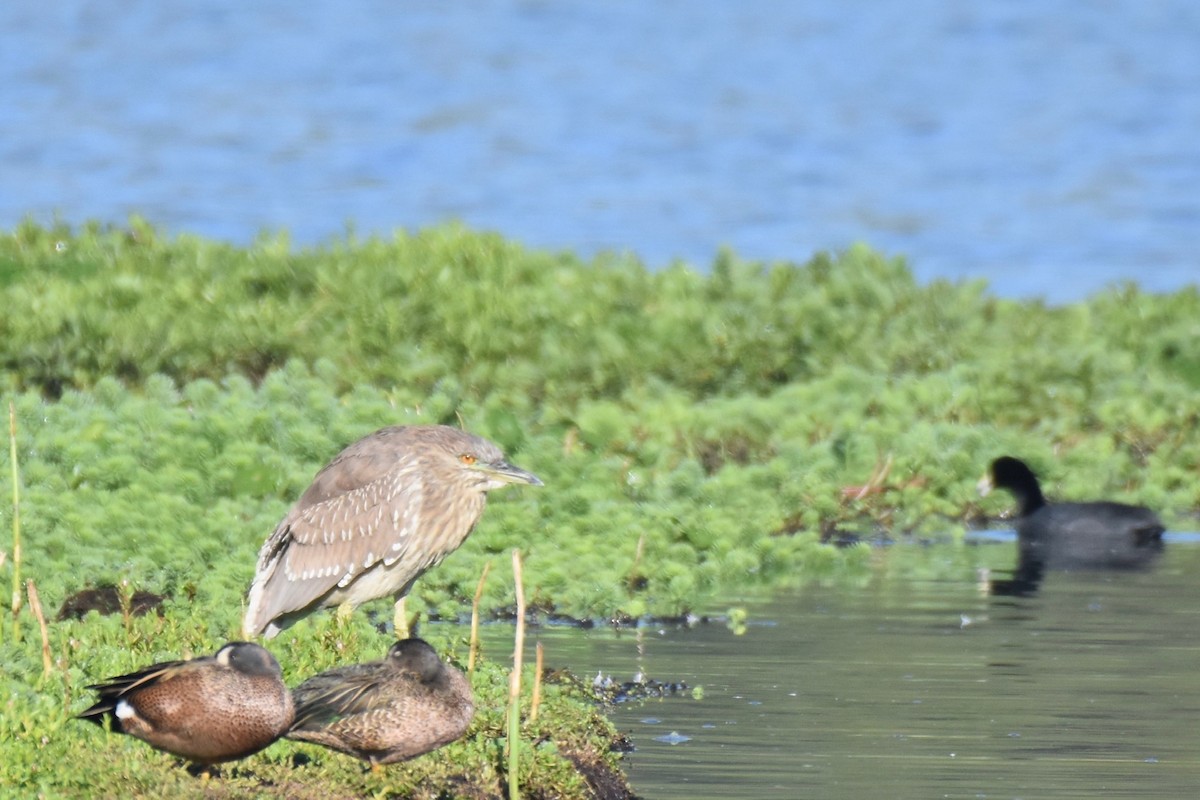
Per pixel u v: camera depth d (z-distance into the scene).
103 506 13.32
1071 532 15.68
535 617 12.84
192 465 14.35
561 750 9.35
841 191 39.88
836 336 19.64
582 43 64.31
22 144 43.72
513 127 47.69
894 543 15.78
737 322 19.53
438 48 62.22
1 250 20.83
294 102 51.22
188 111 49.38
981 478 16.38
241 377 16.27
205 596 11.96
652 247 33.25
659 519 14.38
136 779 8.04
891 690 11.08
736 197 39.00
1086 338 20.59
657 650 12.00
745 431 17.11
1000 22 69.88
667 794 9.23
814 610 13.18
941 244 34.34
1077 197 39.31
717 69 58.72
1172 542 15.77
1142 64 60.12
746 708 10.70
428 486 11.13
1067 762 9.75
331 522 11.09
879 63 60.38
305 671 9.72
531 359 18.70
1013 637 12.37
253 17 69.50
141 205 36.16
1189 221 36.59
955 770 9.61
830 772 9.55
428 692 8.52
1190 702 10.85
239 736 8.06
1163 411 18.16
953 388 18.33
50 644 9.91
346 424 14.99
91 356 17.61
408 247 21.23
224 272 20.31
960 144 46.22
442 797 8.64
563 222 35.72
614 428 16.61
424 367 17.89
